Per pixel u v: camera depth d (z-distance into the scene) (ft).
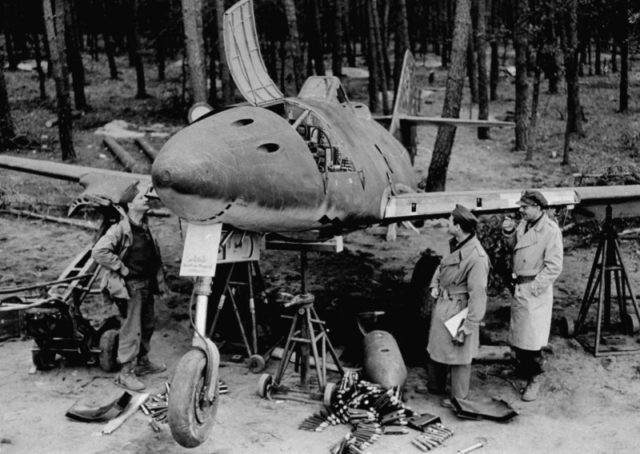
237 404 19.80
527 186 47.91
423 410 19.74
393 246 38.06
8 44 93.76
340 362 23.03
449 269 19.44
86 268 26.40
